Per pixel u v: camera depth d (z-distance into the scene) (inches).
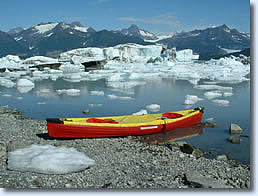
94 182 231.8
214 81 1195.9
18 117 508.4
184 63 2300.7
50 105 653.3
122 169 264.4
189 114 461.7
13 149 294.8
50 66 1750.7
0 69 1626.5
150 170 264.5
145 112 520.4
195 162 294.4
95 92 837.8
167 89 936.3
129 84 1058.7
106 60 2089.1
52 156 264.2
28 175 234.8
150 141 382.9
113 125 379.9
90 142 354.6
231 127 436.1
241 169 278.5
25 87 998.4
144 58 2289.6
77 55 2133.4
